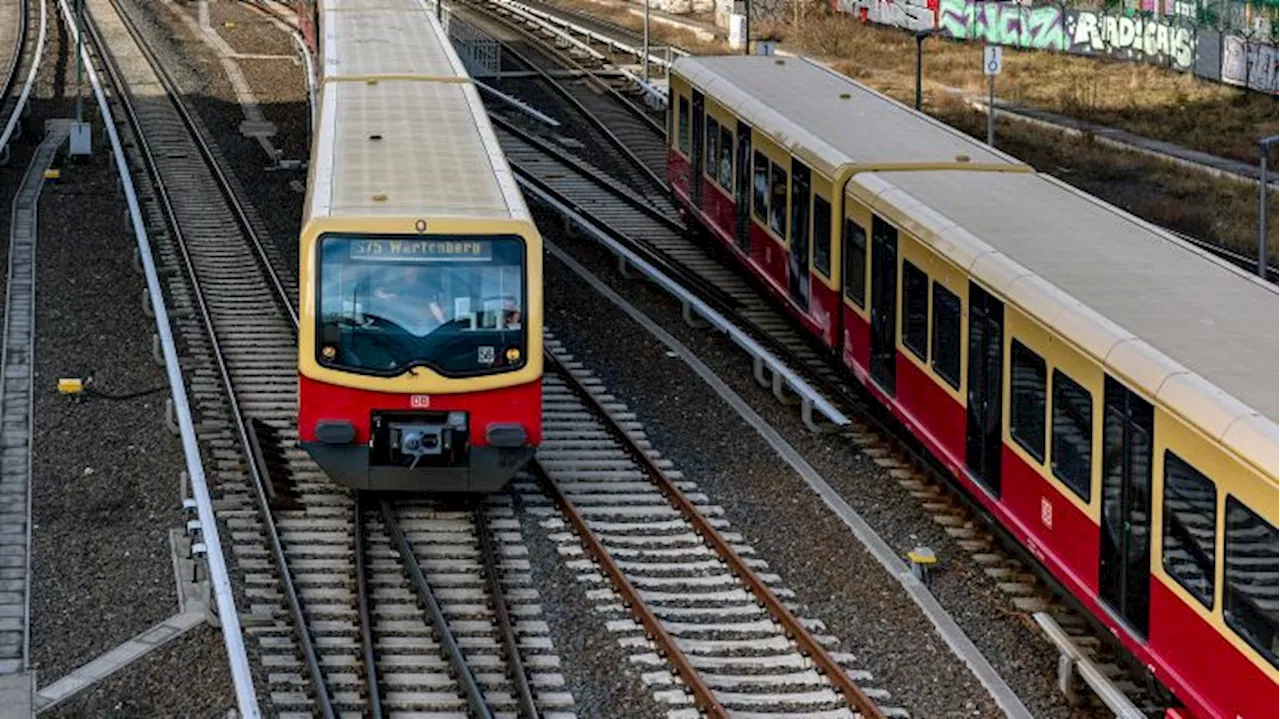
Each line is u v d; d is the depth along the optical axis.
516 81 57.75
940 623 19.42
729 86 34.28
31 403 26.77
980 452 21.61
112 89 55.16
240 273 34.56
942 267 22.73
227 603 17.92
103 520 22.34
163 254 35.28
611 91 55.88
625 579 20.19
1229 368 16.72
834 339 27.34
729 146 33.72
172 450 24.69
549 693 17.75
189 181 42.66
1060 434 19.19
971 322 21.78
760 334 30.86
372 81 31.36
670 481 23.58
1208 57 61.31
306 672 18.14
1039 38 70.00
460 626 19.36
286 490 23.22
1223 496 15.57
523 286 22.27
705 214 35.88
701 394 27.80
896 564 21.09
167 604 19.84
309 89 52.00
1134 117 55.50
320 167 24.58
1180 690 16.42
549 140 49.25
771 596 19.80
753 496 23.48
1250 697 15.20
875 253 25.52
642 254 36.56
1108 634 18.89
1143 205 42.28
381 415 22.17
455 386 22.11
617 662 18.52
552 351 29.69
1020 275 20.36
